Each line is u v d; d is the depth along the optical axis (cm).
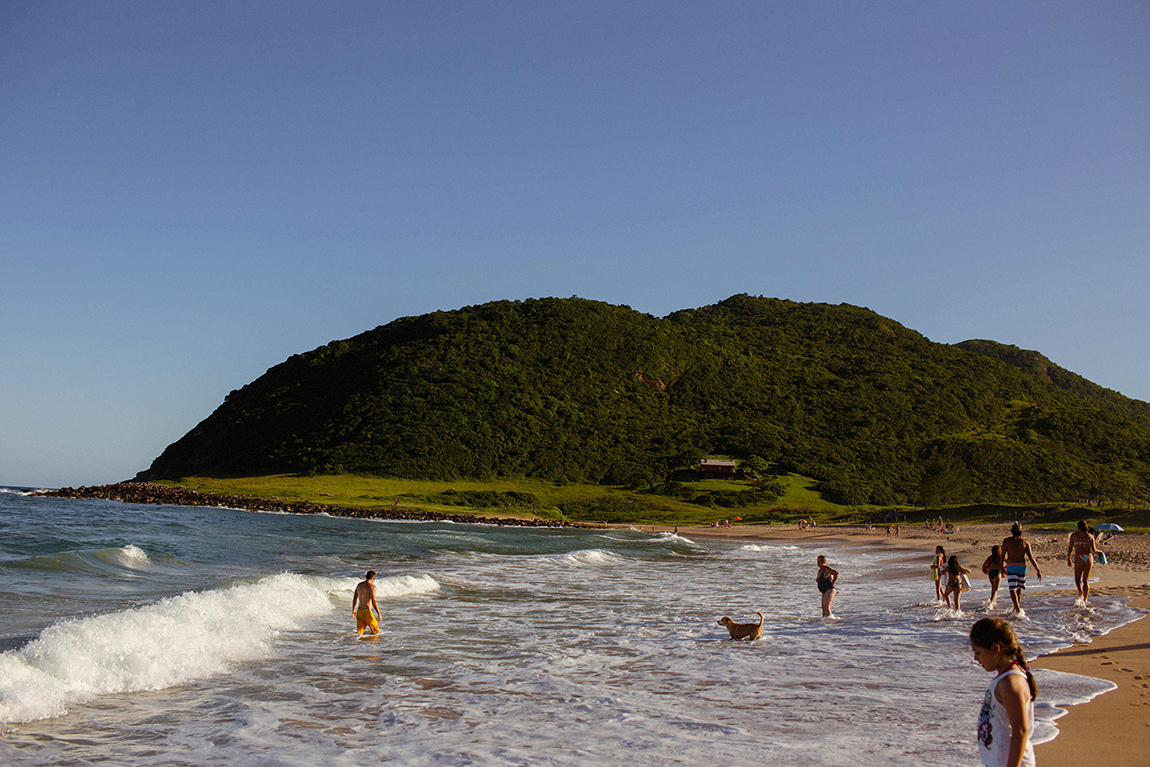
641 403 13425
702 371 14825
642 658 1241
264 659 1201
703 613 1828
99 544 2756
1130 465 13050
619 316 15775
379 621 1481
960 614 1614
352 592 1928
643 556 4075
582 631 1534
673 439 12444
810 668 1141
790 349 17525
